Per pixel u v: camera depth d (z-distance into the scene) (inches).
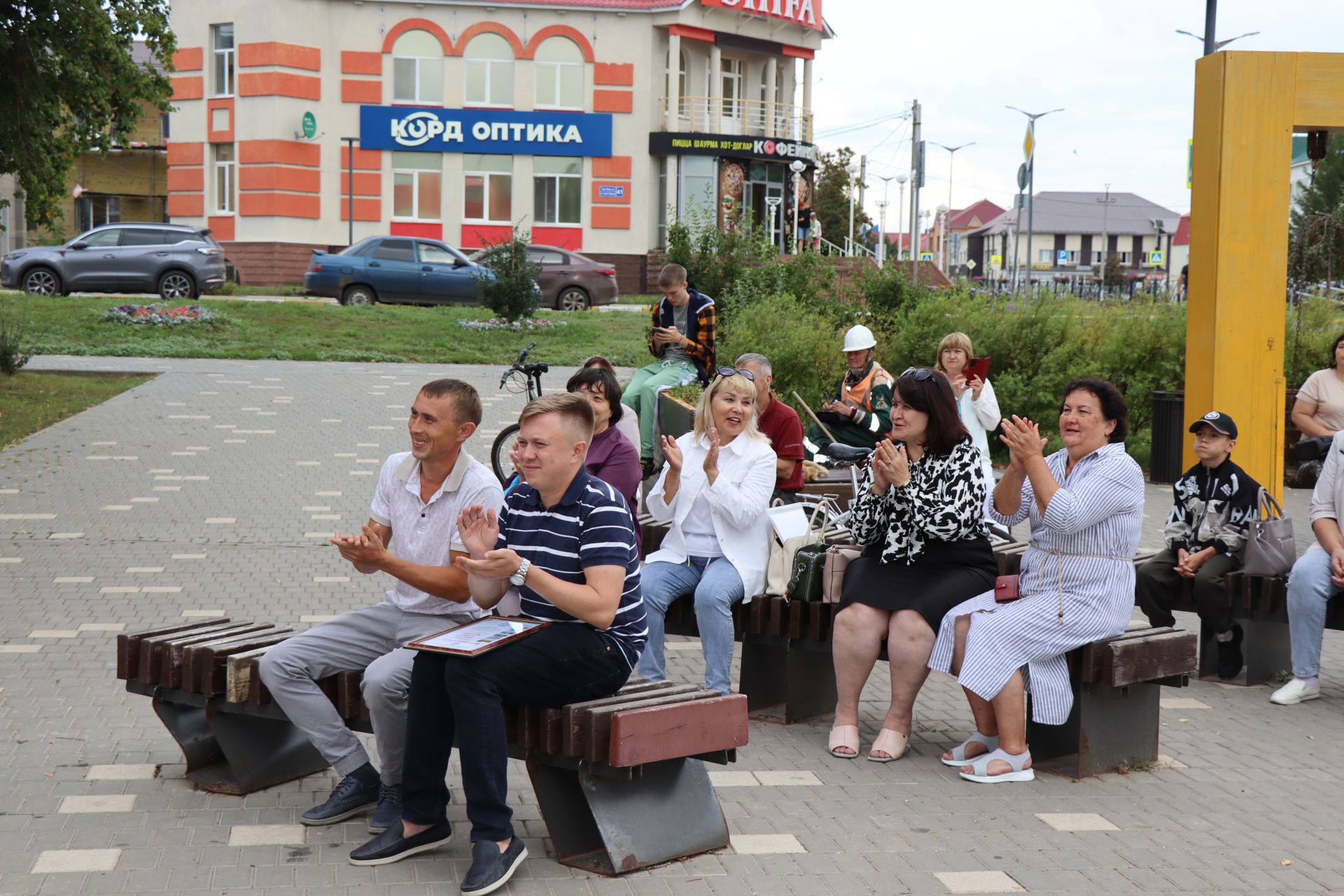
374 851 171.3
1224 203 375.6
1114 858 179.3
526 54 1649.9
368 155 1640.0
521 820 190.2
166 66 721.6
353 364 832.3
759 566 244.8
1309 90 373.4
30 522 402.6
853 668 224.5
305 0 1593.3
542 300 1240.2
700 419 250.8
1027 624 211.2
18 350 735.7
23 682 246.8
